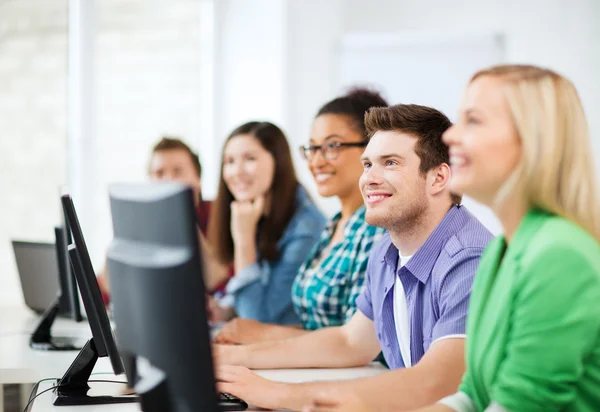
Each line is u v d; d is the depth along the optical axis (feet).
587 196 3.70
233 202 9.93
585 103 17.31
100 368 6.77
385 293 6.15
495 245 4.17
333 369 6.75
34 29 14.78
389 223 5.62
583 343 3.55
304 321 8.14
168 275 3.63
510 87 3.70
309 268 8.42
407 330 6.00
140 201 3.96
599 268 3.57
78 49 15.34
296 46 16.70
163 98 16.66
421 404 4.95
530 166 3.66
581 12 17.26
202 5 16.93
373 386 4.96
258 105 16.66
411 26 18.39
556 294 3.56
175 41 16.75
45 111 14.92
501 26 17.78
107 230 15.89
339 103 8.09
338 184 8.05
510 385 3.67
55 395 5.59
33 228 14.62
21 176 14.55
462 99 3.90
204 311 3.59
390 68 17.24
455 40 17.11
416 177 5.53
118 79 16.21
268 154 9.64
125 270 4.09
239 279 9.50
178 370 3.72
